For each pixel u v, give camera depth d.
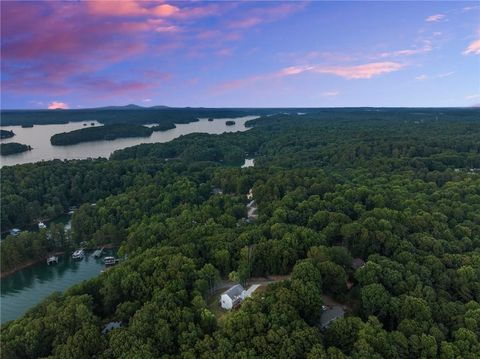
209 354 79.75
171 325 87.94
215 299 106.19
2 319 121.12
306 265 103.94
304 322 86.50
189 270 108.06
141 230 151.88
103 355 81.19
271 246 121.19
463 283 102.12
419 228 132.75
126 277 105.88
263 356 78.31
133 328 86.31
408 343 81.81
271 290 98.62
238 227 147.00
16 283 143.50
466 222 136.75
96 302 105.81
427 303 91.69
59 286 140.88
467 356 78.06
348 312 99.75
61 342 87.06
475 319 86.19
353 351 78.31
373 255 114.50
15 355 86.38
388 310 93.19
